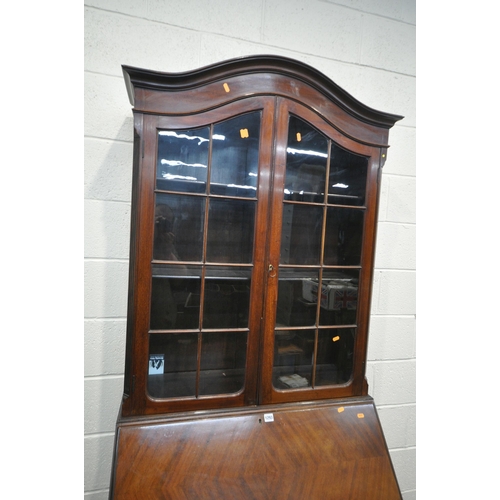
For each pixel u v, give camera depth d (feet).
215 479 2.58
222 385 2.99
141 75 2.56
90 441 3.65
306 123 3.01
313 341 3.23
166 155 2.79
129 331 2.72
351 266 3.28
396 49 4.40
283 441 2.84
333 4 4.10
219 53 3.74
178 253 2.88
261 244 2.94
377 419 3.17
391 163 4.51
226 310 3.00
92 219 3.54
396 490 2.95
